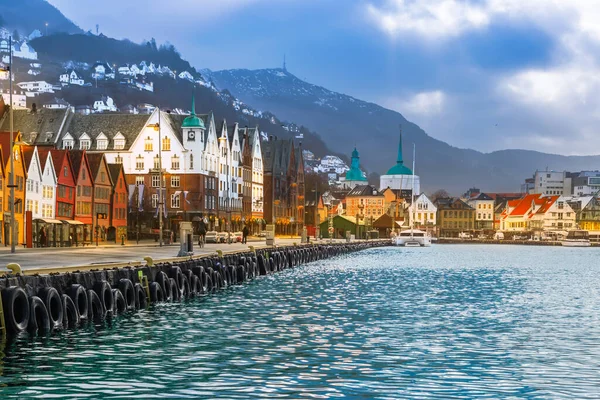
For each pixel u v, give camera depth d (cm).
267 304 4894
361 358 2917
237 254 7444
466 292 6122
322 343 3266
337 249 14862
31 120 15425
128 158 15150
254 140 19700
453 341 3391
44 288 3325
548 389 2425
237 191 18075
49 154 11081
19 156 10075
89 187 12519
